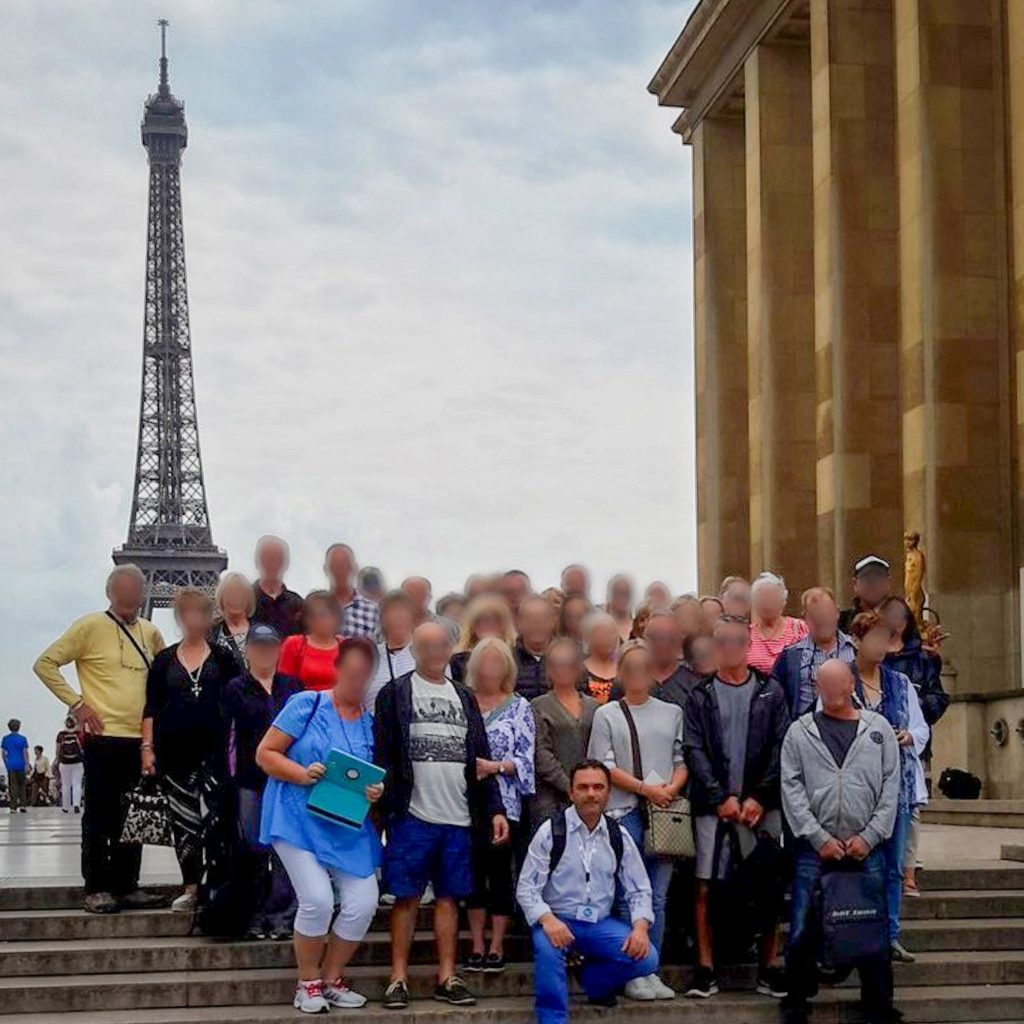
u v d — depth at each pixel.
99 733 19.00
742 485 61.47
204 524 184.25
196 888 18.86
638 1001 17.30
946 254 43.44
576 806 17.05
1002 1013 17.53
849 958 16.45
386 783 17.00
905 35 44.84
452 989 17.06
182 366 194.00
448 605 22.73
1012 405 43.41
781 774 17.22
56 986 17.08
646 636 19.03
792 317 55.09
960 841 27.02
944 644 42.22
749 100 56.84
